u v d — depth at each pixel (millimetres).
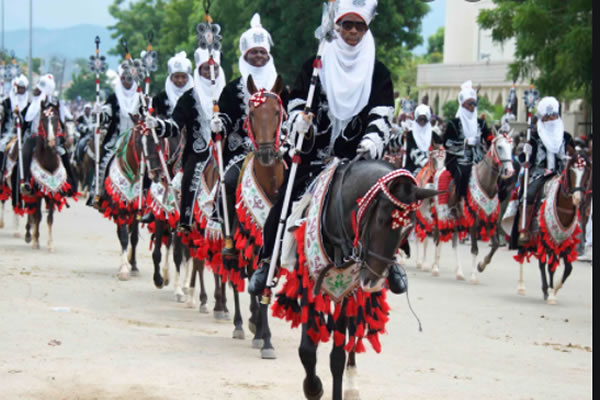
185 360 9141
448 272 18406
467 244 23672
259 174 9273
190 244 11711
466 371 9602
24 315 10633
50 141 17219
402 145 20844
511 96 17375
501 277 17875
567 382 9352
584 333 12438
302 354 7055
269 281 7285
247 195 9344
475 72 42656
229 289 14477
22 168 17594
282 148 8969
